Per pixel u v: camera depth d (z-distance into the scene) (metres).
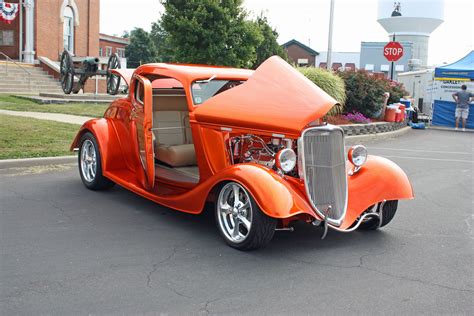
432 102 23.58
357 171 5.93
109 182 7.26
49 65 25.59
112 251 4.96
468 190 8.77
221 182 5.21
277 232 5.82
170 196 5.88
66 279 4.26
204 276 4.45
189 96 5.91
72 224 5.78
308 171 5.08
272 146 5.38
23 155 9.12
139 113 6.49
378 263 4.95
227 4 17.14
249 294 4.12
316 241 5.57
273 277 4.49
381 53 51.91
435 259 5.13
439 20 51.34
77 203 6.67
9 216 5.98
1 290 4.01
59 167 8.95
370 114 18.20
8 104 16.81
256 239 4.91
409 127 20.66
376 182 5.75
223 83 6.30
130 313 3.72
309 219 5.19
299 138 5.04
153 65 6.52
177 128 7.03
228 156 5.61
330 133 5.25
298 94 5.38
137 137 6.56
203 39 16.95
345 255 5.15
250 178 4.86
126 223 5.90
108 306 3.81
